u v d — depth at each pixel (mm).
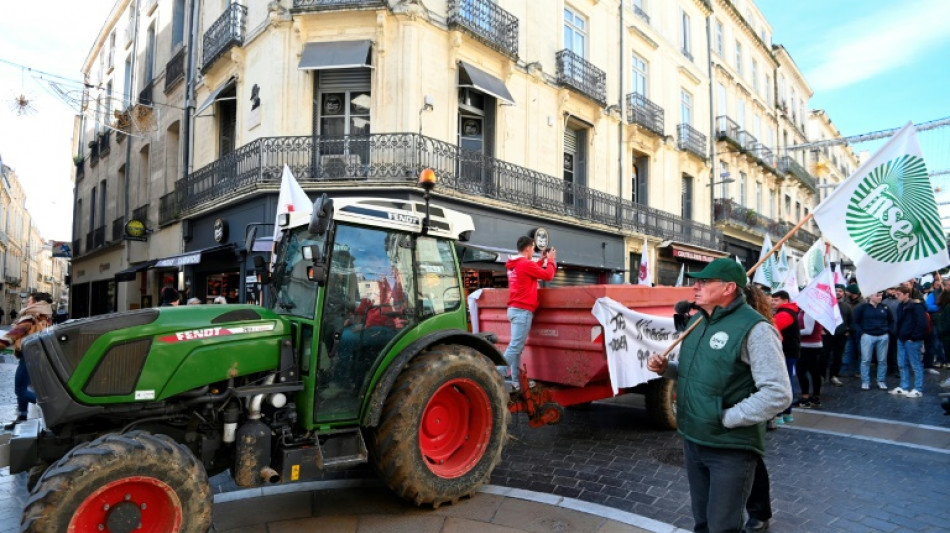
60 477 2805
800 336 7980
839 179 46375
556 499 4352
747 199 27016
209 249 12555
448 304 4855
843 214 4328
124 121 18641
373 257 4371
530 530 3826
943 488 4590
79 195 26656
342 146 11453
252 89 12344
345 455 4016
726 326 2703
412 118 11453
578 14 16422
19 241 57219
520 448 5824
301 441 3859
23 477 5078
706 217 22797
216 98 13242
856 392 9070
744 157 26156
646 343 5539
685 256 19734
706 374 2689
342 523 3949
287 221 4641
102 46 24891
